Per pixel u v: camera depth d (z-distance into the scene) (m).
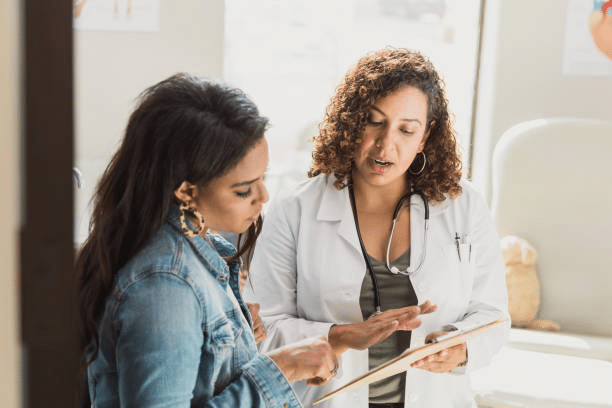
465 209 1.70
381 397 1.66
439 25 10.23
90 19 3.66
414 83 1.54
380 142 1.55
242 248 1.23
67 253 0.50
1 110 0.47
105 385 1.01
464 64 3.70
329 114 1.66
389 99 1.53
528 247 2.97
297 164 4.89
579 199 2.99
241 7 8.70
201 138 0.97
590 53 3.28
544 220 3.01
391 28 10.20
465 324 1.62
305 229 1.66
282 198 1.71
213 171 0.98
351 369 1.62
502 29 3.30
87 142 3.74
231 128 0.98
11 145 0.48
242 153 0.99
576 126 3.06
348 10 9.57
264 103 8.05
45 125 0.48
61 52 0.48
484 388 2.43
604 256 2.98
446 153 1.64
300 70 8.76
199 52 3.88
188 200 1.01
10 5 0.47
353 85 1.59
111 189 1.01
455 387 1.68
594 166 2.99
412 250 1.64
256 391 1.05
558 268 3.00
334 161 1.63
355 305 1.63
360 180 1.65
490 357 1.67
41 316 0.50
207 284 1.02
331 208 1.66
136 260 0.97
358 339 1.49
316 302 1.64
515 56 3.32
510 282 2.96
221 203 1.02
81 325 0.99
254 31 8.81
